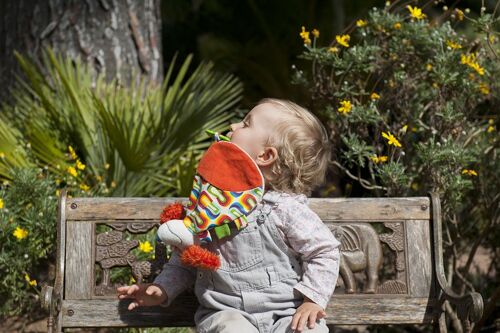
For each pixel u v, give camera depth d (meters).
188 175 5.17
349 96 4.58
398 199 3.67
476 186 4.75
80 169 5.24
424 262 3.64
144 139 5.06
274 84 8.12
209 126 5.69
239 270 3.16
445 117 4.28
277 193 3.23
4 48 6.19
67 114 5.47
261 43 8.50
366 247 3.62
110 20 6.05
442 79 4.29
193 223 3.17
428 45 4.50
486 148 4.75
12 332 4.89
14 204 4.64
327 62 4.57
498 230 5.03
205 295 3.23
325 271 3.10
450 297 3.42
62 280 3.46
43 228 4.50
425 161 4.21
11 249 4.55
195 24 8.85
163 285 3.30
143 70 6.18
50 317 3.23
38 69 6.01
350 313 3.59
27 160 5.27
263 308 3.15
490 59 4.68
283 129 3.21
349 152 4.24
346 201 3.65
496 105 4.73
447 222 4.82
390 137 3.96
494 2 10.24
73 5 6.01
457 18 4.98
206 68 6.05
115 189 5.19
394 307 3.60
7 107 5.74
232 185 3.16
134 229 3.58
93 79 5.97
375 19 4.54
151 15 6.25
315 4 8.43
